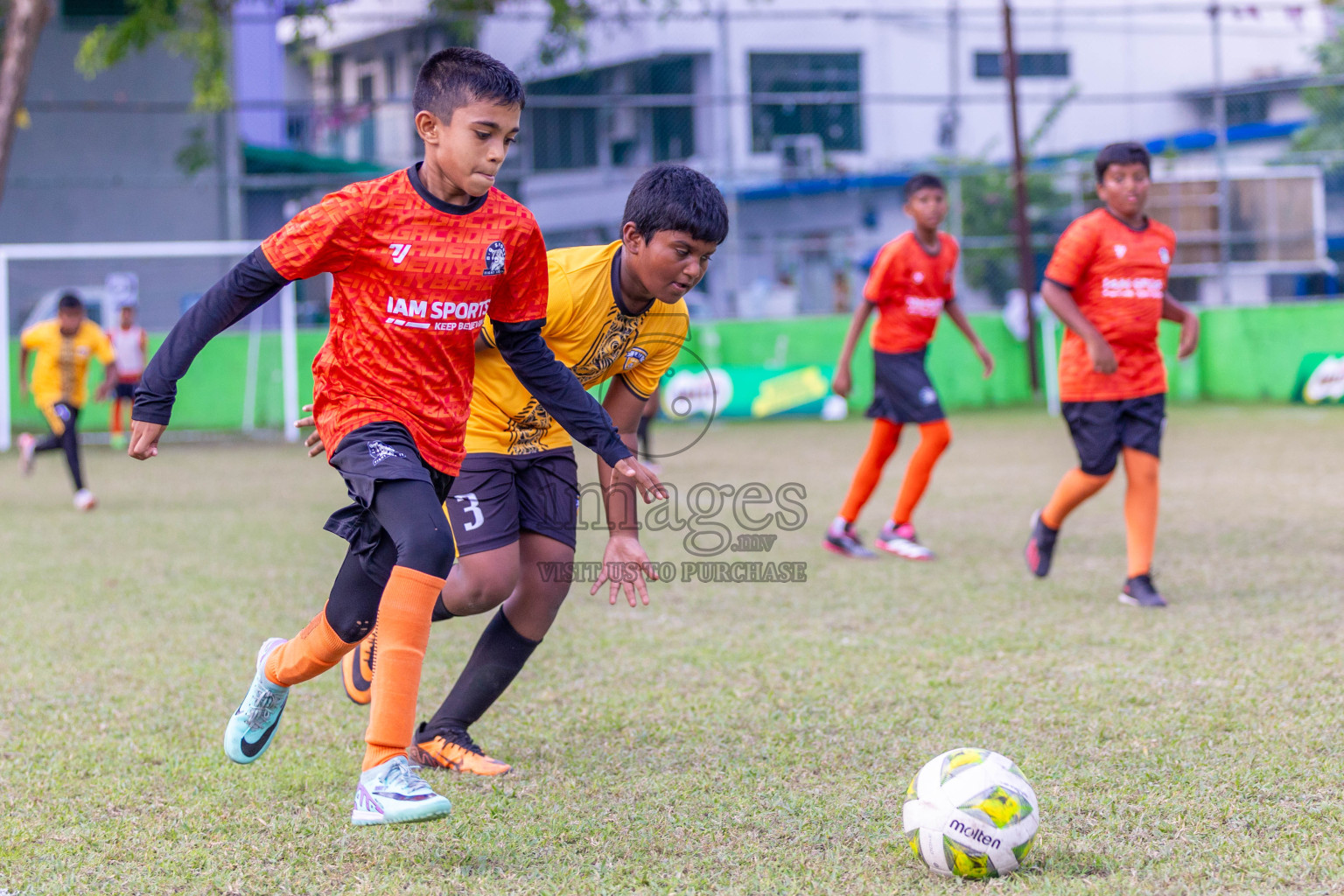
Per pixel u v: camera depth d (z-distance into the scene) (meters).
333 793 8.29
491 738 9.57
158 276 51.03
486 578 8.41
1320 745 8.78
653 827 7.54
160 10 45.91
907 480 18.20
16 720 10.12
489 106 6.94
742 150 63.47
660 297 8.31
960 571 16.81
